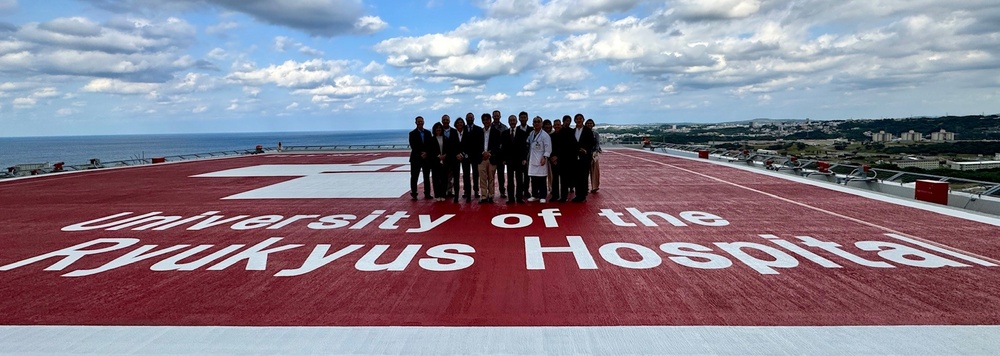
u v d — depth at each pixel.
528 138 12.30
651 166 22.23
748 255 6.88
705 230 8.63
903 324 4.49
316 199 12.92
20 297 5.41
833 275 5.92
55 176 20.34
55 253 7.34
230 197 13.45
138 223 9.75
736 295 5.27
